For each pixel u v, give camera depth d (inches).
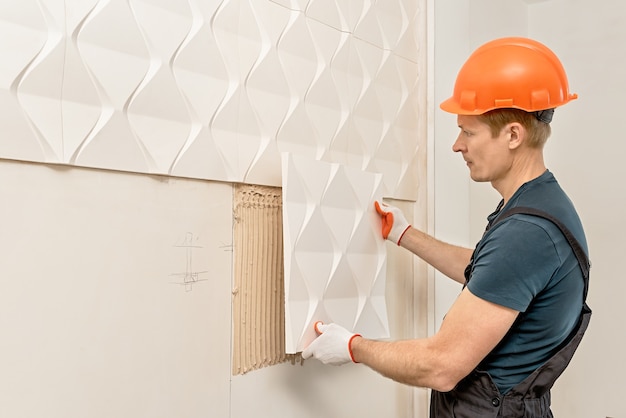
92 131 44.3
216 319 54.3
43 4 41.1
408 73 80.5
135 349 47.5
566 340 50.3
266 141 58.4
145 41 47.8
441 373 45.3
